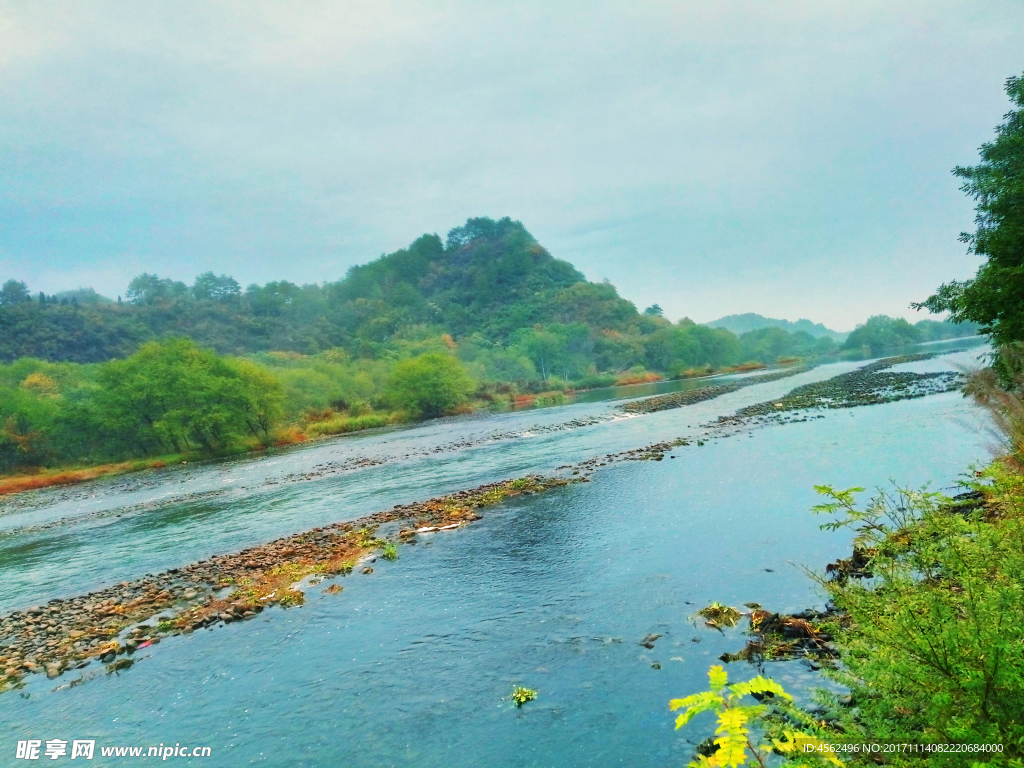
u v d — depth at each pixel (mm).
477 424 65375
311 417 86250
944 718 3834
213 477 45938
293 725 9453
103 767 8891
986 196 16906
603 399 87938
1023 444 9703
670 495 20781
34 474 63625
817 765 3934
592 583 13500
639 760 7422
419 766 8102
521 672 10062
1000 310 15094
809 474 21000
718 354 184875
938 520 4980
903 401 40906
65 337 168000
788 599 11070
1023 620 3846
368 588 14945
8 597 19297
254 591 15773
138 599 16547
